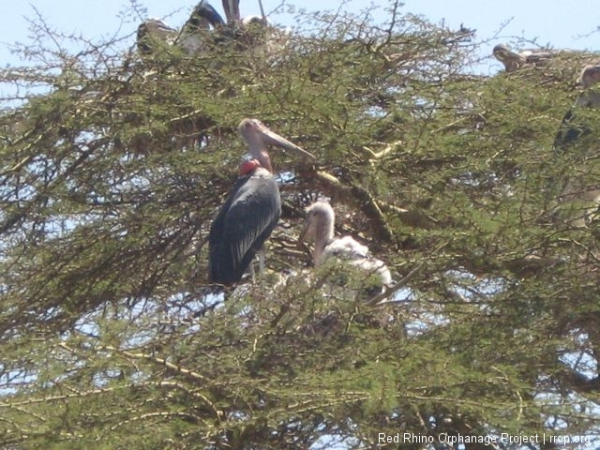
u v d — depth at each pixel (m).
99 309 15.20
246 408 12.19
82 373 11.79
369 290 13.66
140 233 15.55
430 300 13.22
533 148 15.14
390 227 15.47
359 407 11.89
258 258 15.48
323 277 12.56
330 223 15.34
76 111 15.67
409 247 15.51
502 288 13.51
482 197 15.14
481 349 12.91
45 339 12.45
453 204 14.23
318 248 15.32
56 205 15.55
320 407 11.73
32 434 11.30
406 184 15.38
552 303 13.25
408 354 12.39
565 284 13.31
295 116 15.66
